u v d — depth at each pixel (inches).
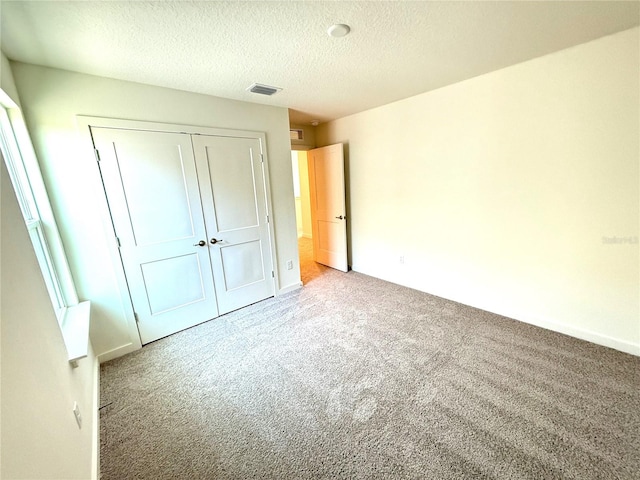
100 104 81.5
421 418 60.1
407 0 53.1
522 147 89.0
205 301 109.3
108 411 66.1
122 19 55.0
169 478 50.1
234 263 116.3
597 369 72.0
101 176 83.4
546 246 89.0
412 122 118.3
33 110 72.1
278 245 130.6
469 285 111.8
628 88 69.2
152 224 94.0
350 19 58.8
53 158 75.7
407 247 132.8
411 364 78.3
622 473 46.8
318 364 80.7
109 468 52.2
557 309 89.9
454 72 90.6
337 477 48.9
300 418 62.1
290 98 109.7
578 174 79.7
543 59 80.6
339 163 148.9
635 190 71.7
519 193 92.1
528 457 50.4
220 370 80.2
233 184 111.7
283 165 127.3
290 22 58.9
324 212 169.2
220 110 105.2
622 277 76.6
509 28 64.8
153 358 87.6
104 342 87.8
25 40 59.8
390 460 51.4
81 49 65.4
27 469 27.6
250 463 52.3
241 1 51.3
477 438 54.7
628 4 56.6
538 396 64.1
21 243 40.5
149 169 91.4
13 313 32.3
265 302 126.0
